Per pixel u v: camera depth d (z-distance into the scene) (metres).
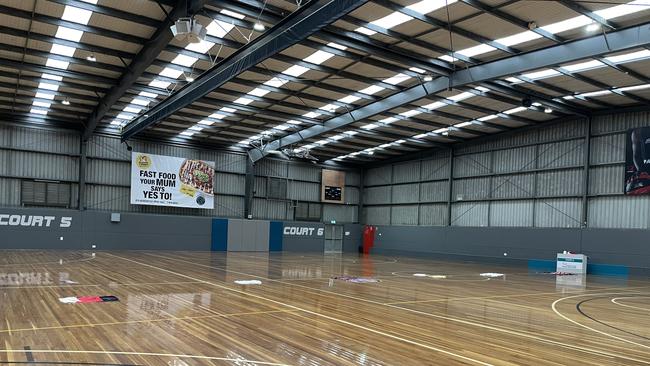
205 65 15.39
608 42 12.04
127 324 7.07
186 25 9.95
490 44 13.27
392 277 15.45
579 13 11.40
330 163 32.12
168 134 25.45
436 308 9.47
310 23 10.59
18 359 5.19
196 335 6.50
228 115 21.50
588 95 17.75
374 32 12.93
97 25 12.75
